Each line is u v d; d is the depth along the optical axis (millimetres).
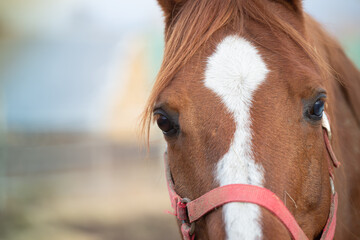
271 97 2186
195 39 2389
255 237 1935
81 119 14812
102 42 15898
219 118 2172
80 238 9430
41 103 14461
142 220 10516
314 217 2391
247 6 2508
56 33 15852
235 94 2193
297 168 2199
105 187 12930
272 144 2121
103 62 15547
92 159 13914
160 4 2822
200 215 2188
